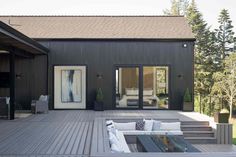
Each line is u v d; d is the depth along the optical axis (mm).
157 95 15656
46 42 15641
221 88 26016
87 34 15898
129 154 5457
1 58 15578
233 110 26359
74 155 6254
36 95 15727
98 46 15648
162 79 15688
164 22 17609
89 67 15641
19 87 15695
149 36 15672
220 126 10797
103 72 15641
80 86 15797
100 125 10008
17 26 16797
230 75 25938
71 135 8633
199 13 33656
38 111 14133
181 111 15047
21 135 8656
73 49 15688
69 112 14562
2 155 6312
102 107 15117
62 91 15844
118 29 16547
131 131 9953
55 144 7383
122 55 15648
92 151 5910
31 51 14391
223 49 34156
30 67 15727
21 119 12133
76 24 17234
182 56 15688
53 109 15758
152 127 10602
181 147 7656
